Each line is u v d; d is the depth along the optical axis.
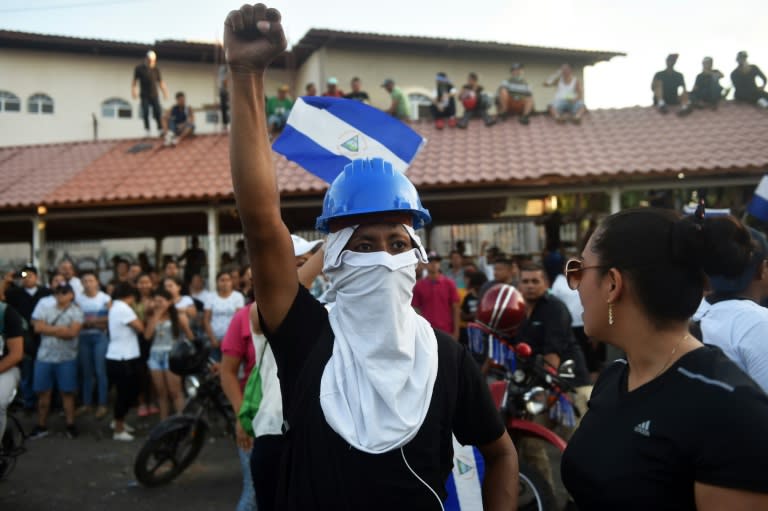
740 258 1.61
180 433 5.85
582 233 12.72
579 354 4.77
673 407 1.42
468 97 13.10
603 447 1.53
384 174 1.77
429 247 14.63
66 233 15.96
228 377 3.92
